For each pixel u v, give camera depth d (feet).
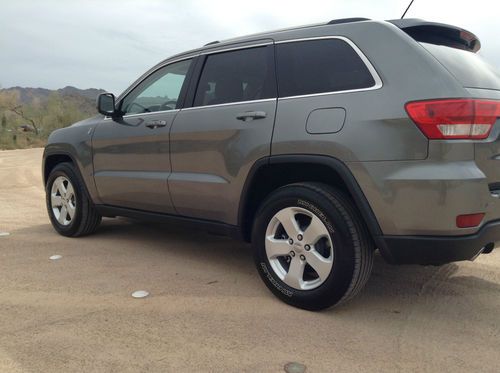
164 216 14.24
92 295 11.50
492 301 11.43
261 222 11.27
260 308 10.80
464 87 9.32
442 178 8.83
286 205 10.72
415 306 11.08
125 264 13.98
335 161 9.91
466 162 8.95
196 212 13.16
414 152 9.09
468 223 8.98
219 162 12.11
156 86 14.57
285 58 11.45
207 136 12.35
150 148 13.99
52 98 118.21
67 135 17.08
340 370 8.26
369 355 8.79
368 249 10.05
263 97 11.53
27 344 9.05
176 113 13.42
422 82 9.27
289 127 10.66
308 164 10.48
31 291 11.73
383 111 9.43
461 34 10.97
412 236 9.36
